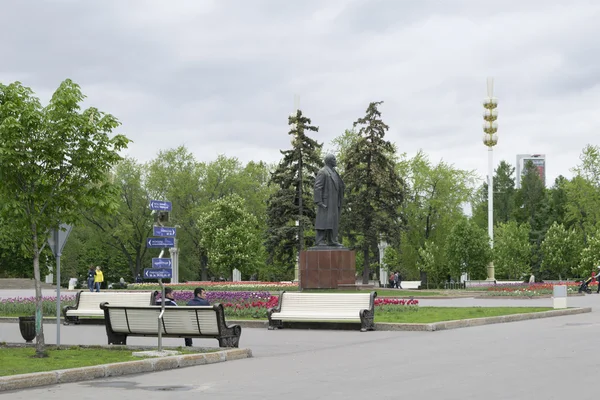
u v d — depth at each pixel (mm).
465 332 22016
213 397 11250
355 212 60625
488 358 15422
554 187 123938
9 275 79750
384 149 61875
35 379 12602
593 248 69812
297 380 12906
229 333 17531
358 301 23719
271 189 88812
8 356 15867
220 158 87750
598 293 52125
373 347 18375
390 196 61688
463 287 71000
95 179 17406
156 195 87000
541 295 46188
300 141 59312
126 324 18219
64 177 17234
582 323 24750
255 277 89125
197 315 17469
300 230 59250
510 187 134750
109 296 26953
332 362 15461
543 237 102188
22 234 17094
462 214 78812
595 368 13586
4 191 16719
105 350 17188
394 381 12531
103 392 11852
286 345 19359
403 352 17031
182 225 86750
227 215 73312
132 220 86000
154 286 56250
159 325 16375
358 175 61125
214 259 71562
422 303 39625
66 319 27156
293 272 88812
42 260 76438
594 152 87000
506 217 128750
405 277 84562
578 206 88875
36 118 16578
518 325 24344
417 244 78562
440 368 14047
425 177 77438
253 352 17781
